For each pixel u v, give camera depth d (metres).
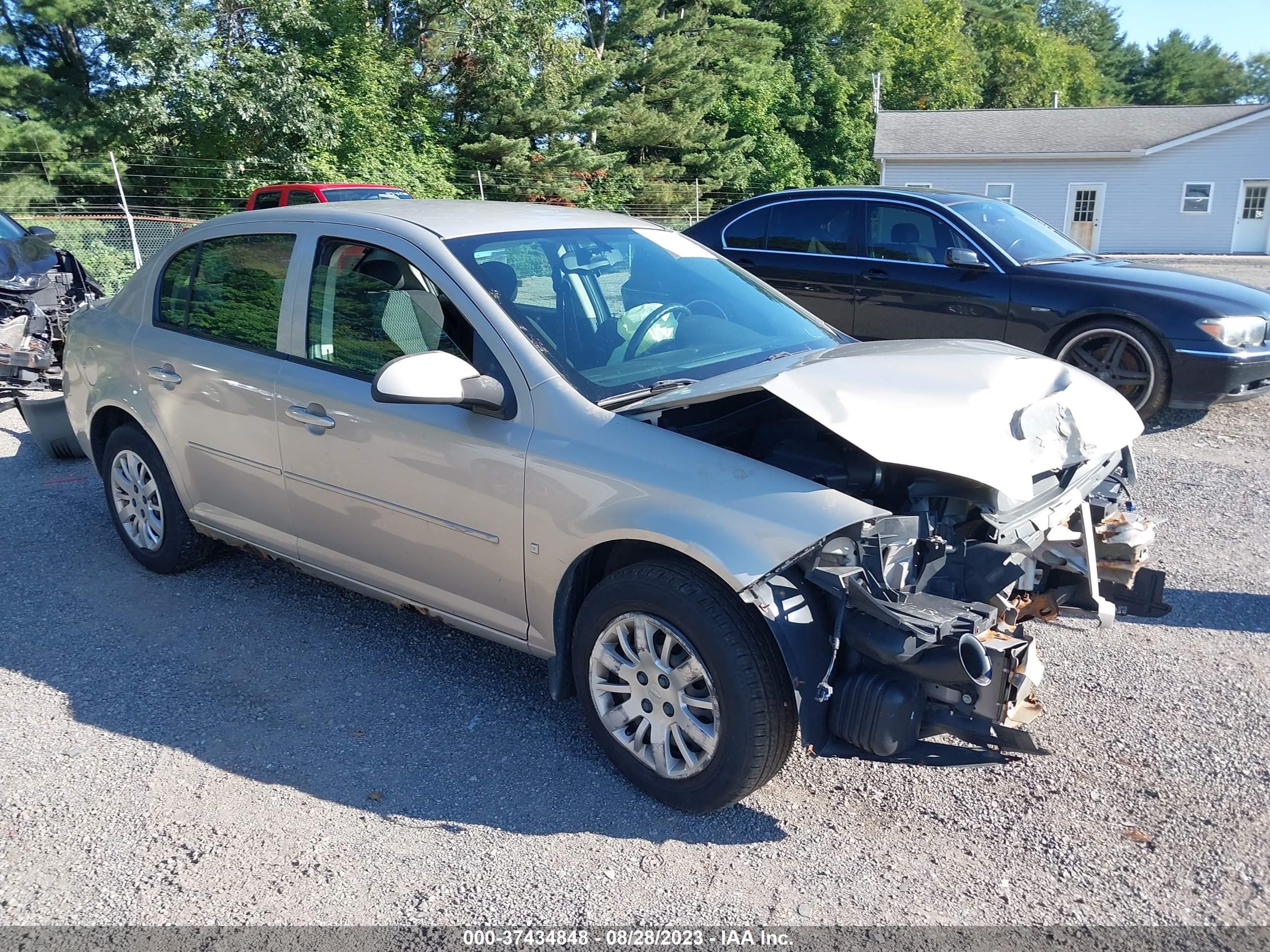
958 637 2.71
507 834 3.00
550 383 3.25
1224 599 4.55
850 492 3.04
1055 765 3.33
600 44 34.66
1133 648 4.13
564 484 3.12
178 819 3.07
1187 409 8.10
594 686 3.22
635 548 3.15
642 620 3.03
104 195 22.95
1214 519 5.57
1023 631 2.88
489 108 28.20
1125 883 2.78
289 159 23.14
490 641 4.07
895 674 2.79
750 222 8.84
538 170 28.14
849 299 8.24
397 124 26.34
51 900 2.73
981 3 66.25
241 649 4.15
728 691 2.84
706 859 2.89
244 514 4.28
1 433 7.64
